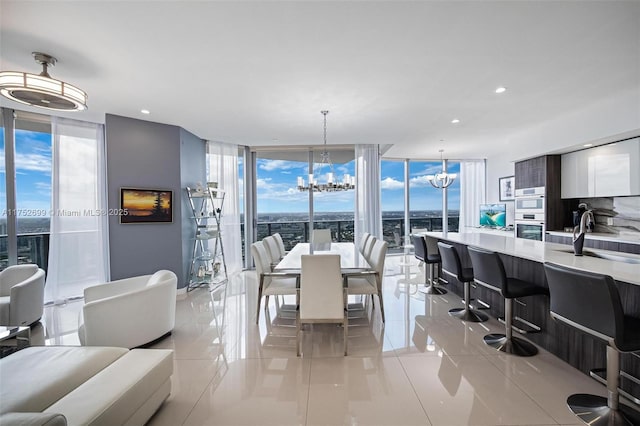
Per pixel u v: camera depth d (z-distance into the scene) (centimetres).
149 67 262
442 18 199
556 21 203
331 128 471
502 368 232
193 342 289
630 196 405
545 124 452
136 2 177
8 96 238
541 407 185
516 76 288
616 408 173
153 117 411
